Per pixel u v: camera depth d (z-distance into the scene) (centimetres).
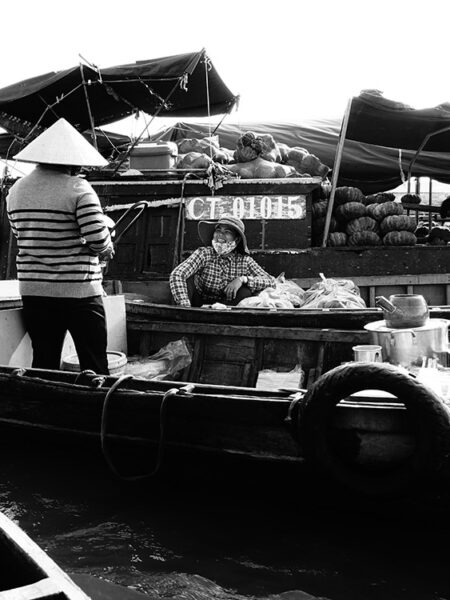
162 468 393
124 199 775
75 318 454
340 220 818
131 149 810
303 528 362
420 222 1311
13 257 827
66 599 162
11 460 442
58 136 448
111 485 412
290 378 504
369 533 350
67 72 842
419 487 309
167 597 298
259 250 752
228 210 755
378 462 320
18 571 189
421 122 906
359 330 511
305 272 751
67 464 424
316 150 1480
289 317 529
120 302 574
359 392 351
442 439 299
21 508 390
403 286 755
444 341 436
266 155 801
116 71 820
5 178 852
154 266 766
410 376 309
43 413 415
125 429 385
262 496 373
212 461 373
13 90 897
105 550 341
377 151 1483
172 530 361
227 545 344
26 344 508
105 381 397
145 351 581
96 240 438
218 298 662
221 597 298
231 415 352
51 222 438
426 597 297
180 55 804
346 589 304
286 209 749
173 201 760
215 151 891
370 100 819
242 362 542
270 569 321
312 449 326
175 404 363
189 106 1034
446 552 335
